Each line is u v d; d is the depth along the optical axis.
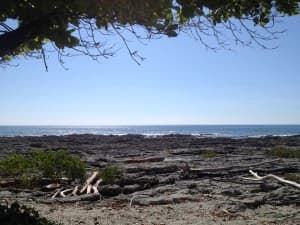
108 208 13.06
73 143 60.41
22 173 18.75
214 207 13.09
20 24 4.83
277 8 4.83
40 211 11.89
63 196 15.32
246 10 4.90
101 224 10.42
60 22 4.48
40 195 15.74
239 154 39.12
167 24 4.82
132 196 15.42
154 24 4.64
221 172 22.89
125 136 82.50
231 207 13.08
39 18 4.54
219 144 56.59
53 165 18.05
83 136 83.25
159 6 4.39
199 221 11.08
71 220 10.72
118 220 11.01
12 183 17.34
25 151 42.25
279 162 28.48
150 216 11.73
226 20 5.12
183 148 49.66
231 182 18.95
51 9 4.38
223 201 14.07
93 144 58.78
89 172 22.03
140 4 4.36
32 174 18.55
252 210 12.97
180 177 20.67
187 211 12.53
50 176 17.95
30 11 4.41
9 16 4.47
